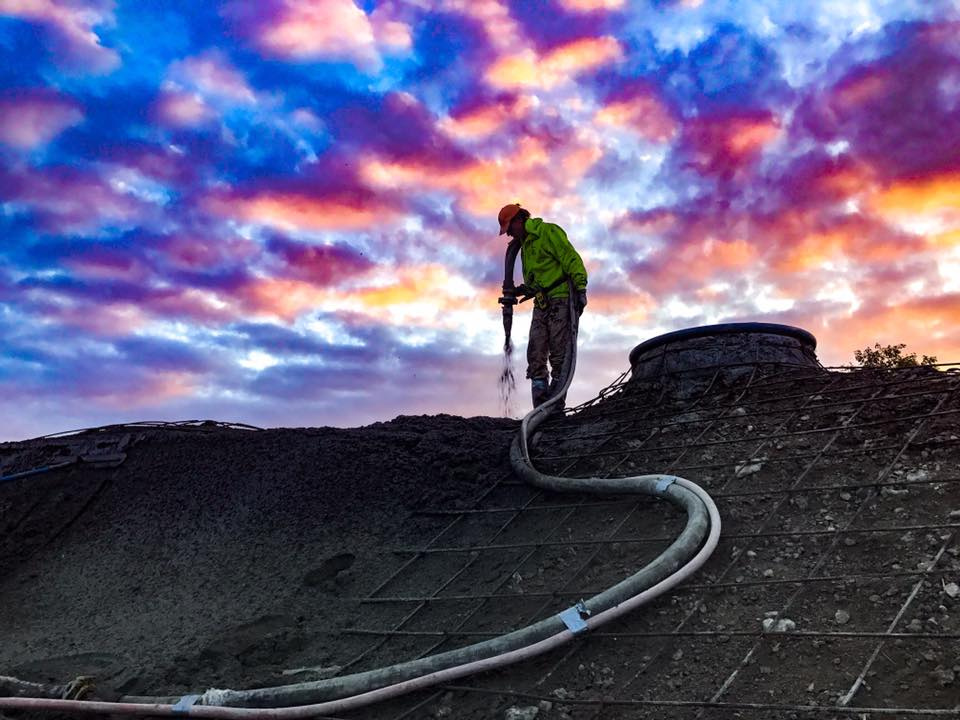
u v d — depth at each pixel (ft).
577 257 25.07
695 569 15.16
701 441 20.93
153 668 16.79
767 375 23.67
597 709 12.57
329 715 14.10
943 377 20.65
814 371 23.40
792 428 20.33
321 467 23.91
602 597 14.71
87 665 17.37
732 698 12.07
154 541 23.00
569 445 23.13
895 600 13.32
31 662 17.88
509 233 26.08
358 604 18.06
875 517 15.79
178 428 29.71
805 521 16.37
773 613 13.82
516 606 16.30
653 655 13.56
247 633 17.49
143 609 19.79
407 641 16.11
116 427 30.68
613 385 26.08
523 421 23.48
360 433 25.98
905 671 11.72
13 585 22.71
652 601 14.89
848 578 13.78
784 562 15.20
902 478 16.70
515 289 26.12
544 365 25.71
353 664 15.66
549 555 17.81
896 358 29.58
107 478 27.43
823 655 12.50
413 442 24.75
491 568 18.07
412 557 19.39
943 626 12.42
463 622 16.20
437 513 21.11
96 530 24.68
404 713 13.74
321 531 21.36
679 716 11.98
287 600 18.69
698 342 24.99
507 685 13.76
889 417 19.35
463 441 24.80
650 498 18.74
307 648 16.76
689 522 16.37
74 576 22.40
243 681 15.75
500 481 21.93
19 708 15.89
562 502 20.13
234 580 20.06
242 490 24.12
